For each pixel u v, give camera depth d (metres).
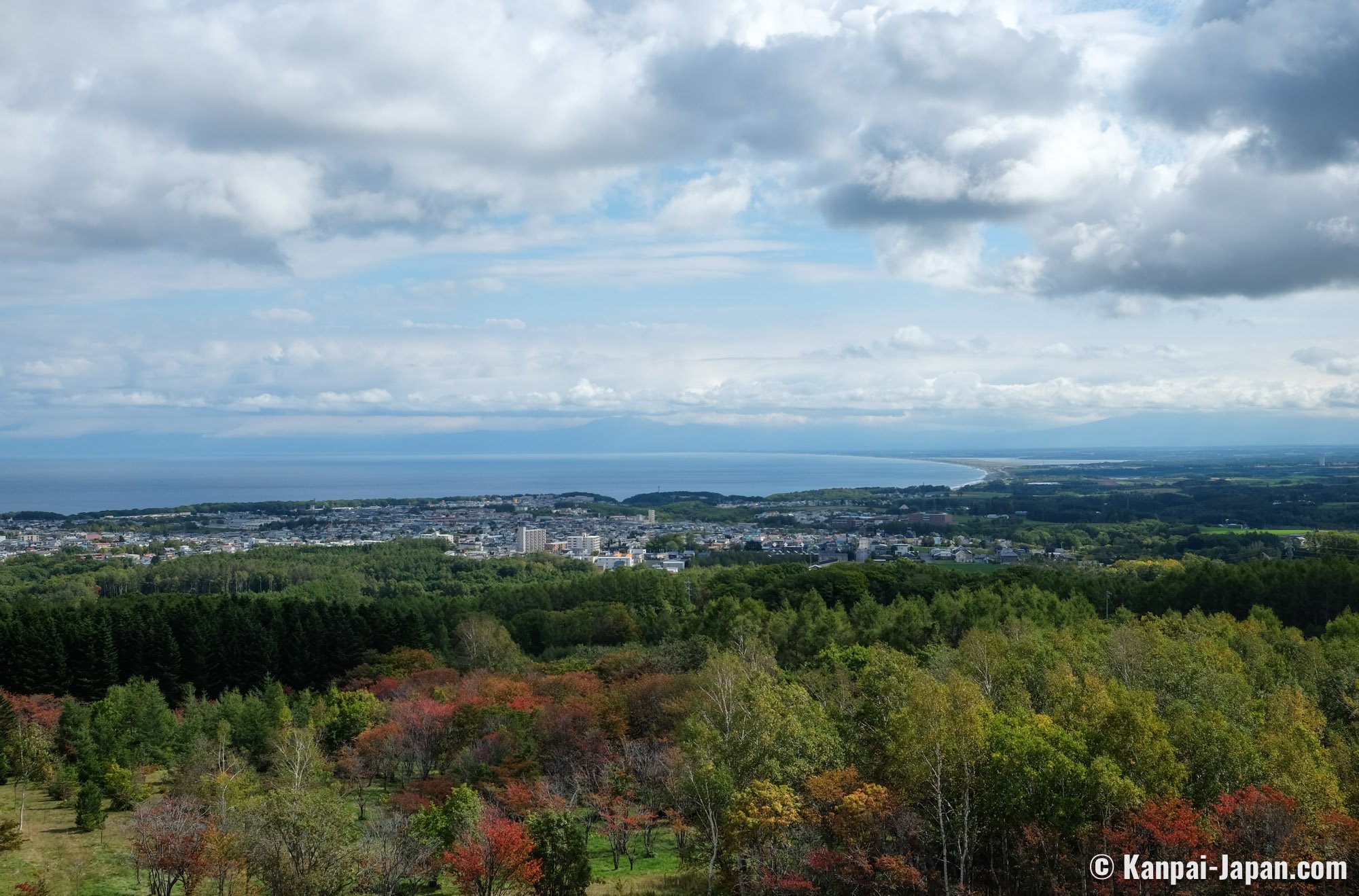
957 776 40.94
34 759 65.81
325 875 37.84
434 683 88.19
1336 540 155.00
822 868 39.62
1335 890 35.97
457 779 57.25
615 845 50.03
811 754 46.44
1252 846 35.84
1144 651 62.81
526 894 41.09
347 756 64.69
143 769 66.56
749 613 95.00
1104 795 37.62
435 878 45.38
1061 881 39.34
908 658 63.31
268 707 77.25
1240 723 49.16
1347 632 78.75
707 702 54.50
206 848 42.44
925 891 39.97
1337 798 38.28
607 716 64.62
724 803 43.38
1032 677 58.00
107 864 49.72
